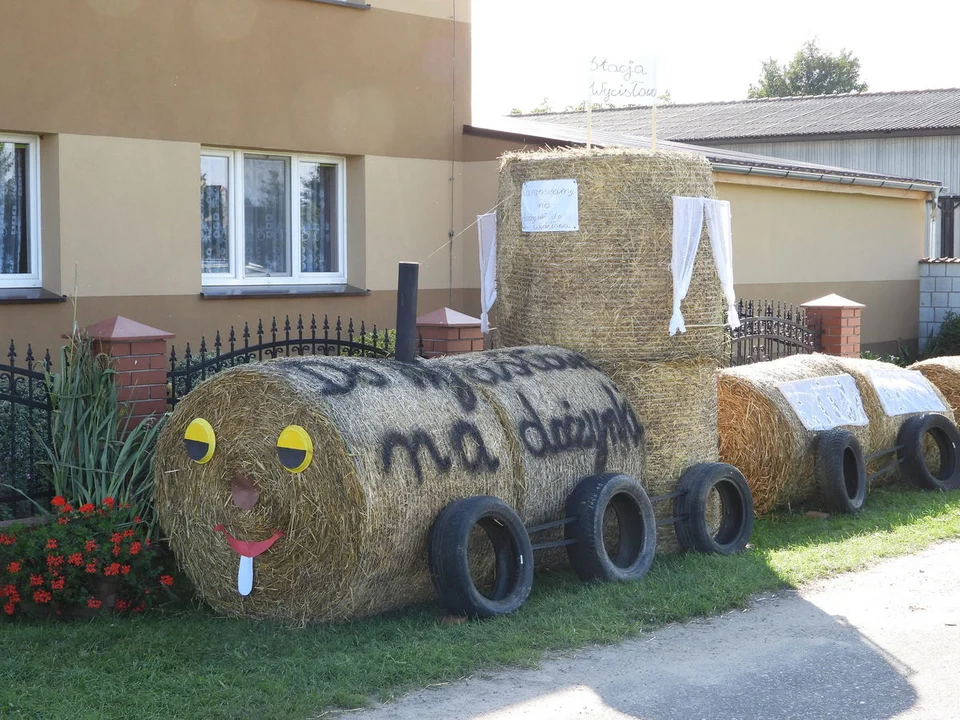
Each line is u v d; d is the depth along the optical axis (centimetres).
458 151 1337
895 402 1005
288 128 1188
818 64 6962
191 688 508
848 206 1719
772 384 897
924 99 2906
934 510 911
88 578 623
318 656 548
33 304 1016
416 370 643
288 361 614
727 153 1830
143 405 727
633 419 744
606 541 736
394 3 1262
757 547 789
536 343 773
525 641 564
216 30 1125
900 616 629
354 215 1264
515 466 652
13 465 699
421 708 488
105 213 1062
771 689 516
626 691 510
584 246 750
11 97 1001
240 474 600
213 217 1172
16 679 523
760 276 1565
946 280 1850
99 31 1048
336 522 572
